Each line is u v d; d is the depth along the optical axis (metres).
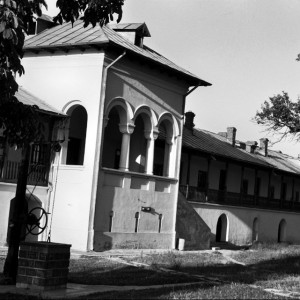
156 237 30.44
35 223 13.72
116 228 27.91
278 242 48.62
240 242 42.72
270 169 48.38
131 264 21.30
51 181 27.17
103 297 11.24
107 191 27.38
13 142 10.93
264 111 32.59
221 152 41.94
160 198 30.91
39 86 28.56
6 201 24.88
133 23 31.38
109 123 32.84
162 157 37.16
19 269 12.37
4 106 10.54
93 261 21.44
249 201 44.25
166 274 17.78
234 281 16.67
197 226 33.41
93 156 26.56
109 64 27.08
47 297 11.12
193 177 41.41
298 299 12.50
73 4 11.20
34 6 9.95
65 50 27.72
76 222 26.56
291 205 52.03
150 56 30.09
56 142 15.09
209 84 32.88
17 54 9.84
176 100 32.19
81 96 27.25
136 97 29.00
